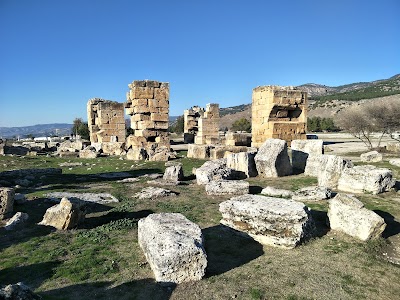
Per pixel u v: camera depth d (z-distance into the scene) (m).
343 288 6.10
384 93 147.50
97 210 11.23
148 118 27.59
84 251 7.71
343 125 36.50
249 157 16.42
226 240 8.39
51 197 12.47
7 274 6.59
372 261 7.18
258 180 15.44
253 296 5.81
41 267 6.88
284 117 22.28
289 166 16.75
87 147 31.02
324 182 13.30
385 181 12.33
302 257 7.39
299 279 6.41
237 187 12.88
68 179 17.11
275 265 7.02
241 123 81.12
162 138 27.80
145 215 10.55
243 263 7.18
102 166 22.25
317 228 9.09
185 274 6.26
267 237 8.08
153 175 17.55
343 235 8.60
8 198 10.08
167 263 6.17
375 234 8.27
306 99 22.33
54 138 60.12
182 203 11.88
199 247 6.45
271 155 16.16
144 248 7.41
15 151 31.81
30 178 16.80
